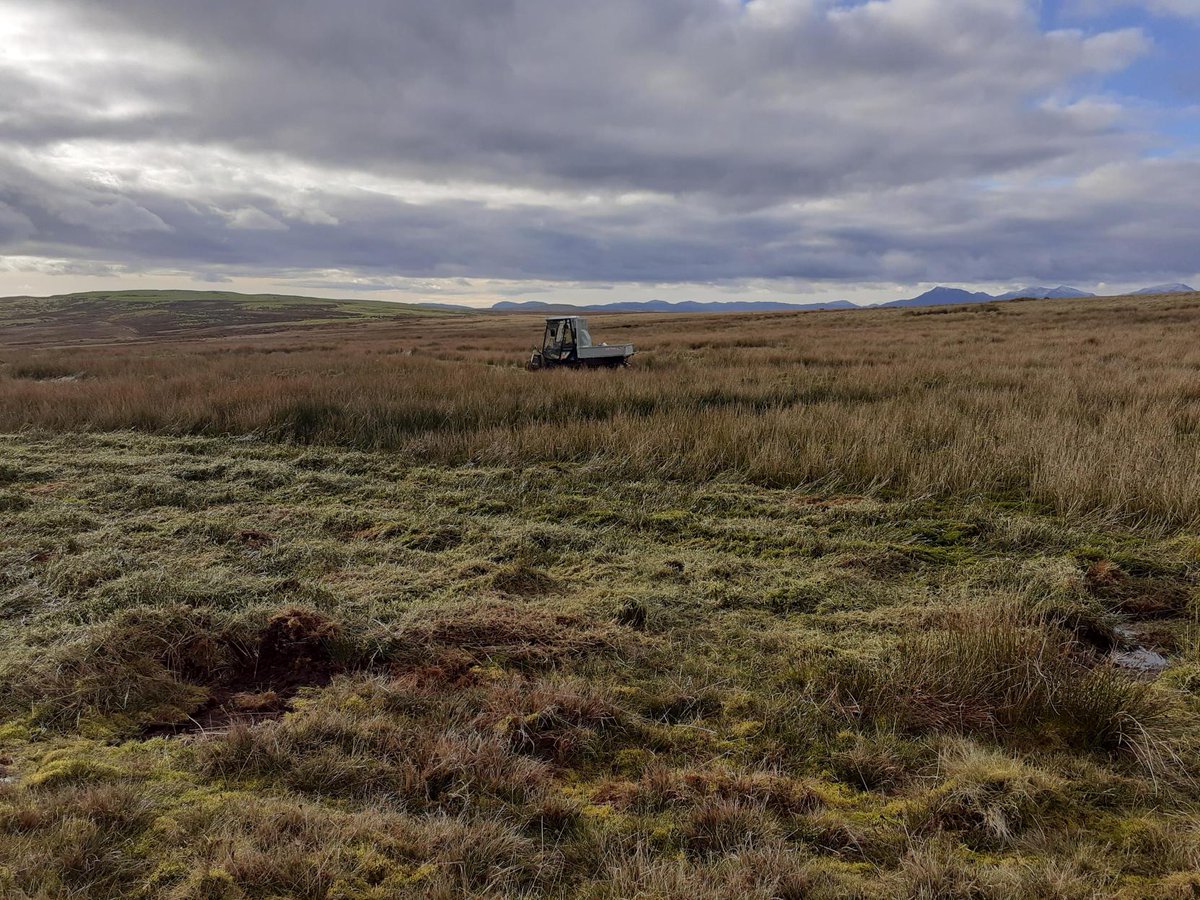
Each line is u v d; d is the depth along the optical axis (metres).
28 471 9.03
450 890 2.44
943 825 2.88
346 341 47.91
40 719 3.62
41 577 5.55
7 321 128.88
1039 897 2.47
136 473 9.08
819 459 8.61
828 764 3.32
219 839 2.63
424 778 3.08
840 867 2.66
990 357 20.59
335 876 2.46
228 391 13.85
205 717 3.80
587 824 2.87
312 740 3.35
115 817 2.75
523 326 70.56
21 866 2.43
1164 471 7.26
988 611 4.56
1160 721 3.56
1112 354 20.83
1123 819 2.95
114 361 27.00
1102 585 5.36
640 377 16.42
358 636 4.44
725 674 4.09
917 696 3.78
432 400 13.04
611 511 7.38
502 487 8.41
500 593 5.16
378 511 7.41
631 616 4.76
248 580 5.33
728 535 6.70
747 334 36.44
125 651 4.12
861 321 45.59
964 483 7.93
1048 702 3.65
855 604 5.16
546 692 3.67
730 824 2.82
